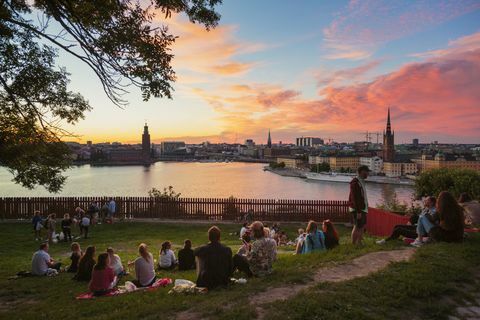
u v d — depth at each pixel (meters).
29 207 30.55
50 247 21.17
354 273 8.95
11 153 14.25
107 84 11.57
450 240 10.70
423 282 7.82
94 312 8.30
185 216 31.28
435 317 6.79
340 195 122.50
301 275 8.80
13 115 14.37
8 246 21.27
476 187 23.06
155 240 22.80
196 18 12.07
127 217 31.38
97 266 10.29
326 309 6.75
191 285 9.03
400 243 11.91
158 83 11.69
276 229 24.20
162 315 6.98
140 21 11.48
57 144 15.42
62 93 15.31
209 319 6.58
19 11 13.00
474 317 6.85
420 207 24.50
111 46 11.12
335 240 12.66
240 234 23.50
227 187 143.75
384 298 7.23
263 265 9.20
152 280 11.09
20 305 9.88
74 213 30.92
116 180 168.50
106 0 11.09
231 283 8.82
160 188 130.62
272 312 6.64
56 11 10.96
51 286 11.85
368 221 25.47
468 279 8.26
